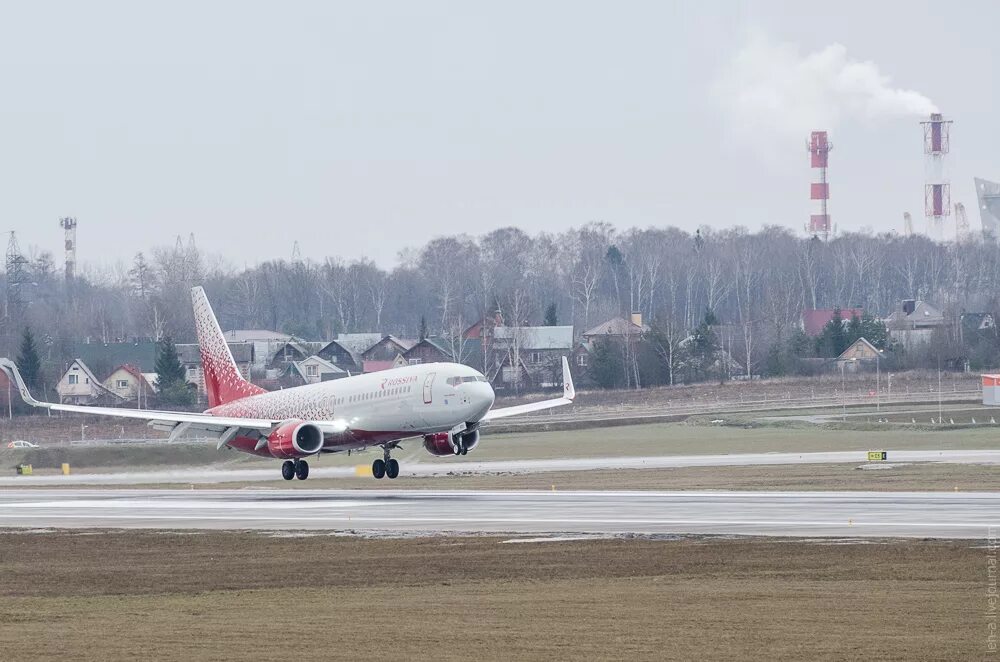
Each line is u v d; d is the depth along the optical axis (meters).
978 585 152.12
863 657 115.06
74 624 140.50
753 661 114.06
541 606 144.50
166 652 122.50
